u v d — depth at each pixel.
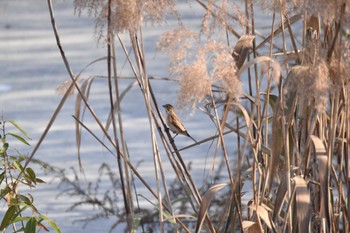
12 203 8.70
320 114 7.48
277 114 7.00
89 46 26.27
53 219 12.41
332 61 6.61
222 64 6.48
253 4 7.41
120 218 11.65
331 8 6.27
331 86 6.65
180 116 6.43
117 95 7.77
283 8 7.29
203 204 7.11
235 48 7.18
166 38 6.41
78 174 14.54
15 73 23.30
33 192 13.79
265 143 7.62
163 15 6.81
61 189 13.88
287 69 7.45
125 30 6.70
